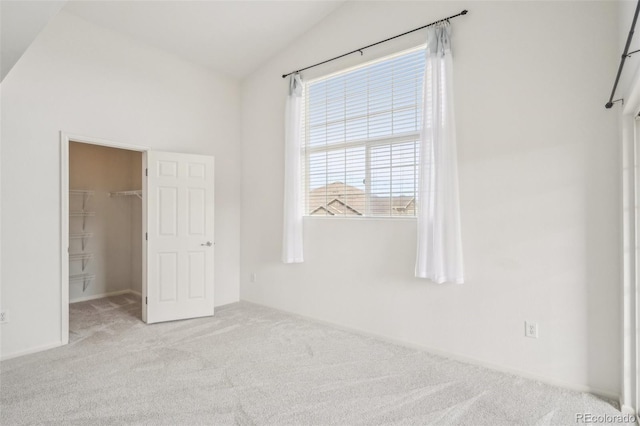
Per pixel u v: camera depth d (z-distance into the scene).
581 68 2.49
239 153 4.90
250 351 3.15
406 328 3.31
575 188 2.52
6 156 2.98
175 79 4.21
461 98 2.99
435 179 2.97
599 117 2.43
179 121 4.24
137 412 2.18
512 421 2.12
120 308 4.51
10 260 3.00
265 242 4.56
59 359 2.95
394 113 3.46
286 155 4.08
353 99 3.77
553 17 2.60
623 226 2.26
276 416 2.16
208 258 4.25
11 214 3.01
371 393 2.43
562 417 2.16
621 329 2.31
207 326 3.83
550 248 2.61
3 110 2.96
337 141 3.90
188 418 2.13
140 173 5.28
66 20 3.34
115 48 3.70
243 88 4.86
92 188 5.09
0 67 2.58
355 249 3.67
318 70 4.00
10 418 2.11
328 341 3.40
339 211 3.87
